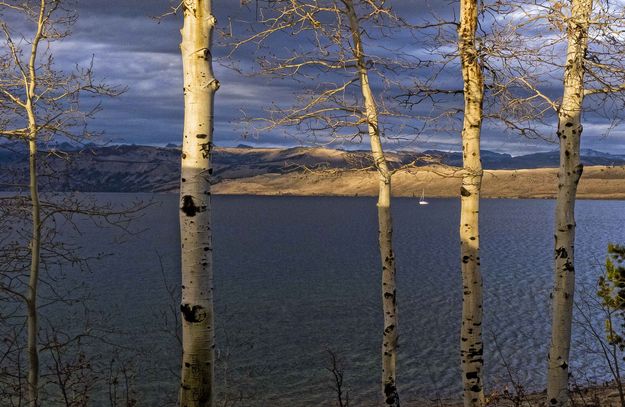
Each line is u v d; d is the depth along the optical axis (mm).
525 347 29859
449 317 36906
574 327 30234
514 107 8172
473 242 8656
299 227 128250
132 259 65000
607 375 23219
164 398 19922
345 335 32250
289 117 8789
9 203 10531
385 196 9461
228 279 53750
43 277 48656
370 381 24625
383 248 9609
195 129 6070
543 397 15789
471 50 8148
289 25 8617
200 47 6094
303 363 26688
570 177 7551
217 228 124938
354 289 48031
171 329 30266
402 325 34938
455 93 8711
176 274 52844
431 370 26234
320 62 8938
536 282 50812
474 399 8641
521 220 145875
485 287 48562
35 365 10500
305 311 38781
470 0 8266
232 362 26484
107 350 25484
